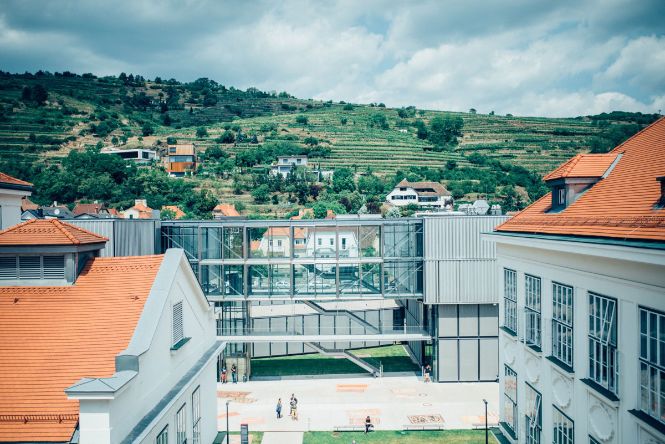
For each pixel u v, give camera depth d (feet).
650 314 43.47
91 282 57.06
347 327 141.69
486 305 128.77
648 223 45.57
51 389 44.60
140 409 47.16
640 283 44.42
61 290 55.77
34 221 59.26
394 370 139.33
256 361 149.18
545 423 64.54
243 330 132.87
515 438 75.41
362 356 151.94
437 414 108.37
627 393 46.50
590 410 53.26
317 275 138.31
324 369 140.97
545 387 64.54
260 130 604.49
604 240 49.01
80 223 105.29
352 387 126.41
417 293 129.39
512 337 75.72
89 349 48.75
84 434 40.04
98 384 40.01
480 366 129.18
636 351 45.34
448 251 126.62
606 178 65.62
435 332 128.88
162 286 55.88
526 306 71.87
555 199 71.77
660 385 42.01
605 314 50.70
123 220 109.50
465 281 126.62
